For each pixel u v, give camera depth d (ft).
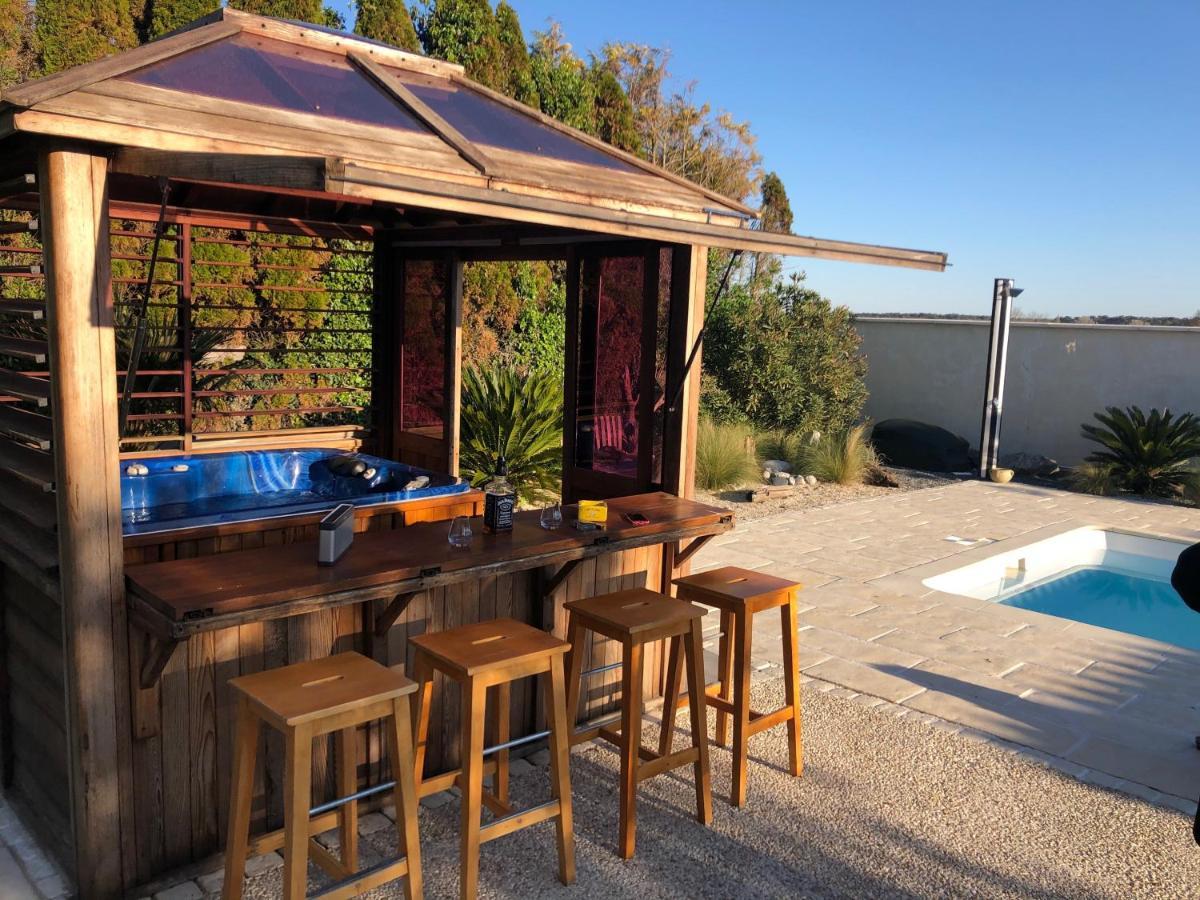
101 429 8.14
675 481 13.85
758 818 10.88
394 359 19.40
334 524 9.29
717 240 9.55
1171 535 28.86
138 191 15.08
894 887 9.53
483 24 39.14
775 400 39.42
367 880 7.94
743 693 11.07
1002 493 36.27
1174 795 11.77
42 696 9.83
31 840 10.02
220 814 9.53
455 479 14.80
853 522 29.58
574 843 10.18
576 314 15.21
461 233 17.08
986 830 10.77
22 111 7.29
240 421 25.49
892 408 47.39
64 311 7.84
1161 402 38.99
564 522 11.85
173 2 31.07
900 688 15.28
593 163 12.45
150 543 9.91
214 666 9.29
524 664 9.02
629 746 9.82
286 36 11.82
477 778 8.71
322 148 8.93
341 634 10.30
